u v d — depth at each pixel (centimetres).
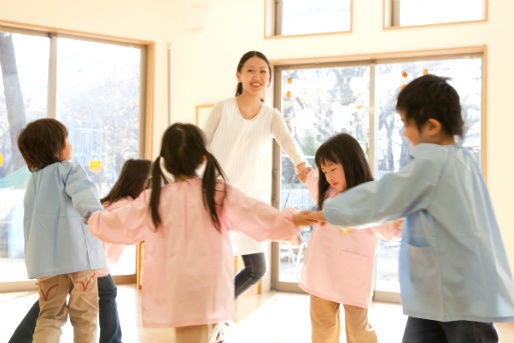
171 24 510
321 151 228
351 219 154
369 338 223
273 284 488
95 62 493
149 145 504
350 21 452
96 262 230
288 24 492
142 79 511
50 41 474
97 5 481
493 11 410
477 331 143
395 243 455
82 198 215
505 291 144
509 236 399
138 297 434
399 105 160
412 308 151
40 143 232
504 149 404
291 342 316
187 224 184
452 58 435
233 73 488
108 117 498
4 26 455
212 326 190
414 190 148
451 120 154
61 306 228
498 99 407
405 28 434
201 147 194
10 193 459
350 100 470
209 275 181
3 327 336
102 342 251
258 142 263
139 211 193
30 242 223
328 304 229
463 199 147
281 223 187
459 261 145
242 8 487
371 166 459
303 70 486
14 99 462
